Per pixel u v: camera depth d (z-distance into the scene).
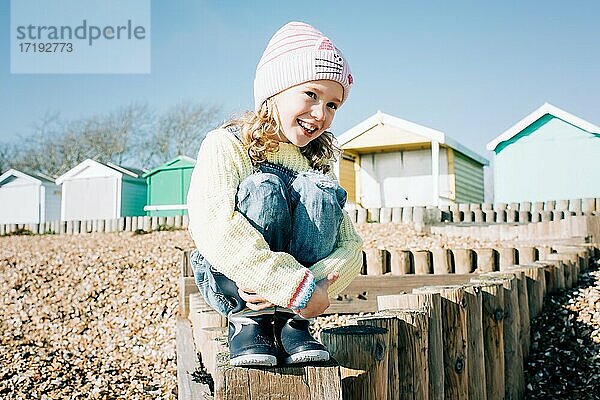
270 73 2.55
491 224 14.41
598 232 9.52
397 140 20.75
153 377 6.67
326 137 2.85
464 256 7.68
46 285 10.05
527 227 10.84
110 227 18.84
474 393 4.50
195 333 5.32
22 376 6.72
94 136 46.56
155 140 46.31
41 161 46.59
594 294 6.52
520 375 5.20
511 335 5.16
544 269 6.52
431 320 3.96
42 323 8.51
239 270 2.29
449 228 12.81
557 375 5.33
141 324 8.16
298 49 2.52
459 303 4.34
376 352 2.92
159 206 25.47
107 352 7.48
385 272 7.52
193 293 6.93
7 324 8.50
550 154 19.42
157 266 10.37
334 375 2.41
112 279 9.98
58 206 31.41
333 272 2.43
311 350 2.39
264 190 2.35
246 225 2.30
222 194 2.37
